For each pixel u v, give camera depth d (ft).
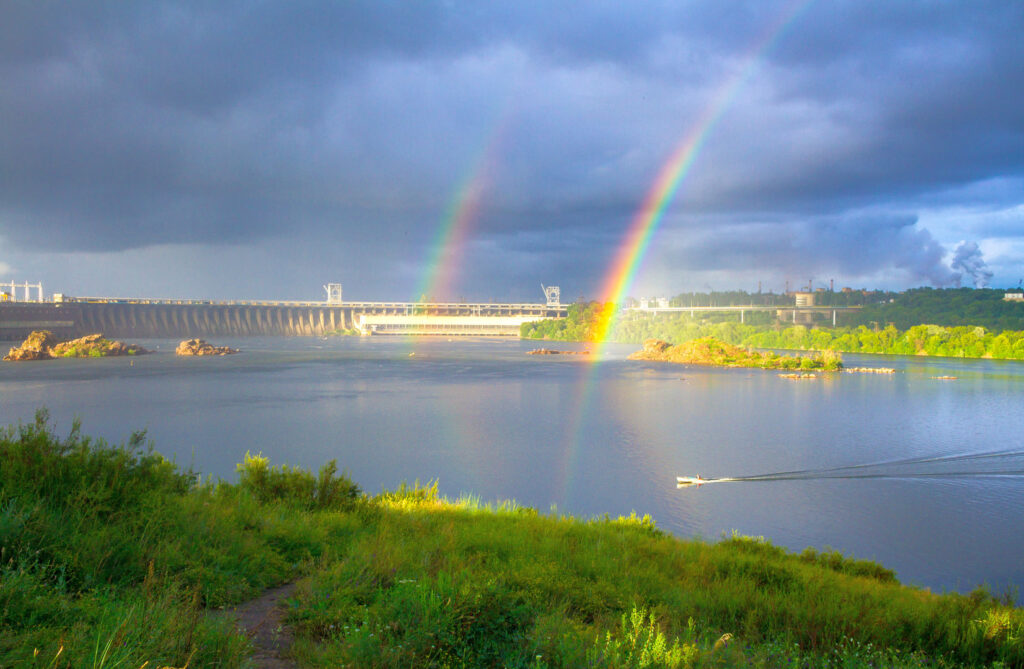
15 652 25.29
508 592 37.91
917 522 171.01
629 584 50.65
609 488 204.74
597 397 434.71
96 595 33.71
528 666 30.40
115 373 552.00
